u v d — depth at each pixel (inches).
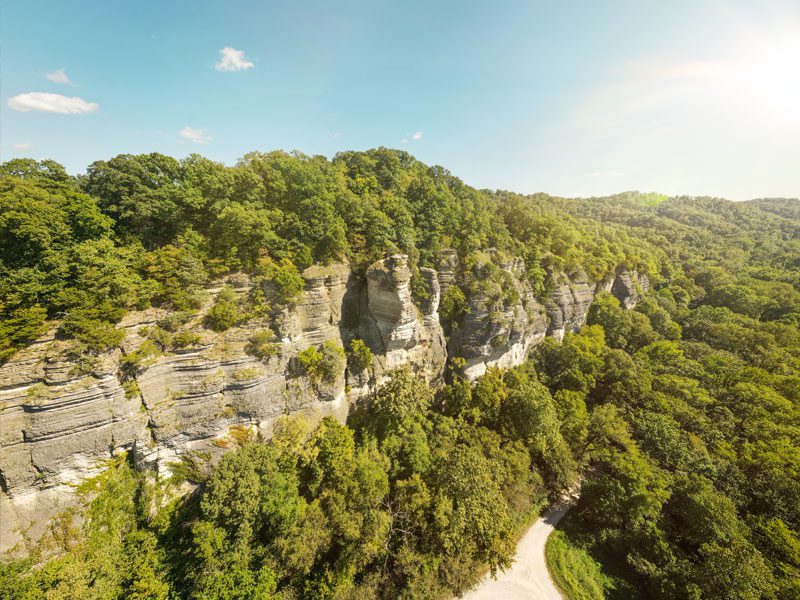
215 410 1396.4
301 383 1633.9
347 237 2004.2
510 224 3299.7
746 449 1777.8
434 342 2174.0
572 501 1882.4
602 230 4594.0
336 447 1528.1
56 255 1205.1
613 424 1990.7
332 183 2110.0
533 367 2701.8
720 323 3452.3
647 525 1502.2
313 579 1234.0
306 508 1352.1
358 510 1353.3
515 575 1480.1
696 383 2383.1
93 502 1155.3
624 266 3890.3
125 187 1561.3
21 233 1145.4
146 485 1282.0
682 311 3882.9
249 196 1823.3
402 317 1899.6
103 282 1246.9
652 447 1883.6
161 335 1323.8
